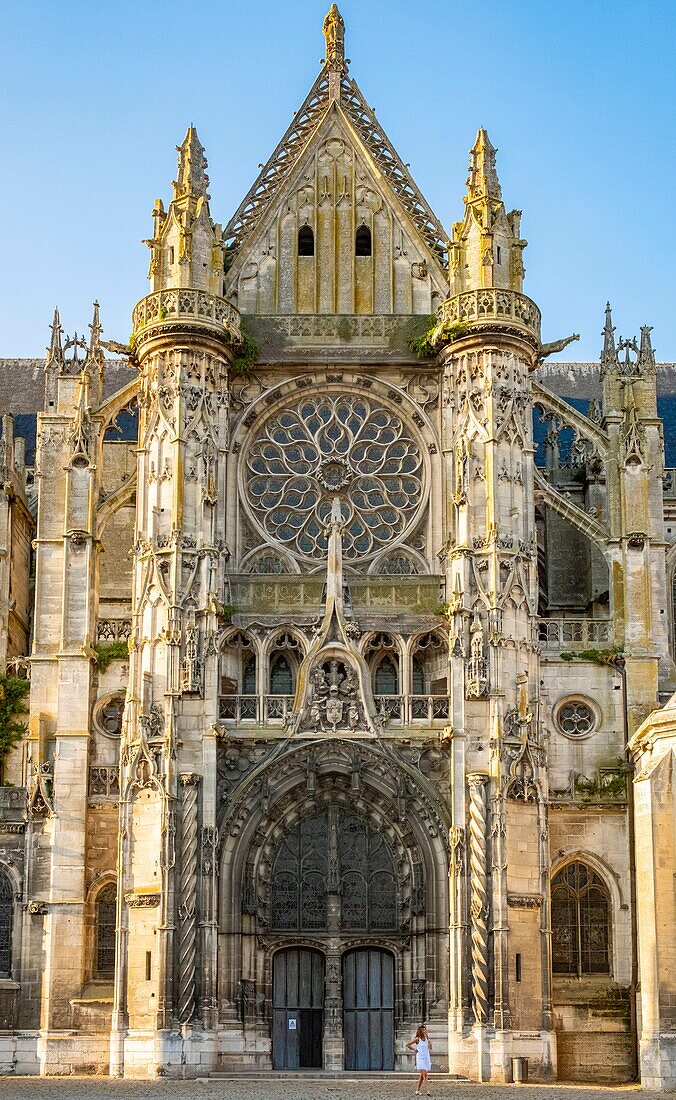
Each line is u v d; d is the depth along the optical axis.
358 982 65.81
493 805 64.12
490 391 69.31
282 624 69.00
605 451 73.19
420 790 65.56
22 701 73.81
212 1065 62.09
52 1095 52.41
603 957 67.12
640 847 61.31
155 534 67.75
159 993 62.22
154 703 65.69
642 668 70.06
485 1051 61.72
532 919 64.19
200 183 72.69
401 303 74.31
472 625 66.69
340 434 73.25
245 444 72.75
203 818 64.38
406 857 65.69
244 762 66.31
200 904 63.66
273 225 75.25
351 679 66.94
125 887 64.31
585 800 68.31
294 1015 65.31
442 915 64.69
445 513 71.19
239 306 74.00
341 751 66.06
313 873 66.25
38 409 94.75
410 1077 61.81
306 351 72.81
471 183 72.81
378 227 75.38
